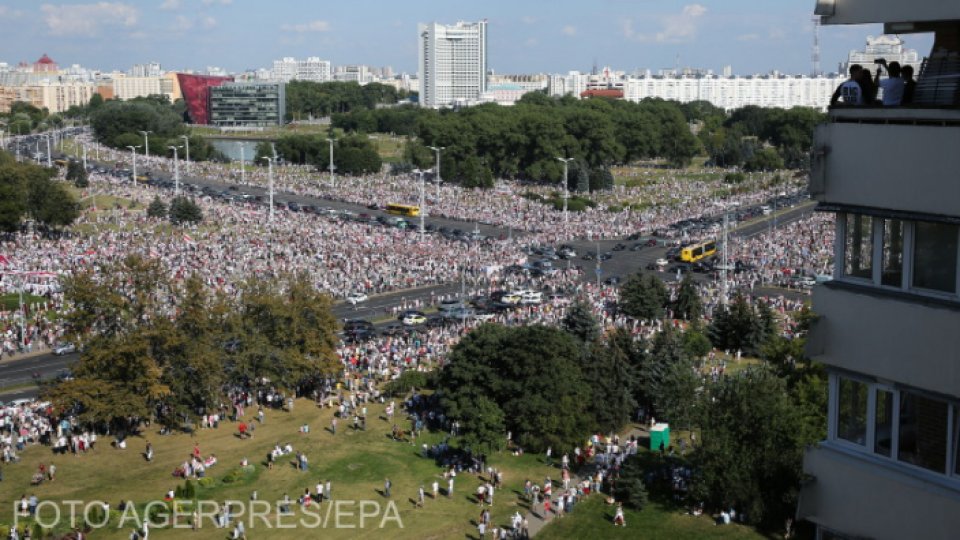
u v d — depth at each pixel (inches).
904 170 1057.5
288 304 4712.1
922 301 1050.7
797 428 3078.2
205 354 4266.7
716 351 5541.3
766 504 3078.2
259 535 3238.2
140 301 4320.9
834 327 1139.3
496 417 3927.2
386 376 4972.9
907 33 1134.4
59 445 3937.0
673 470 3659.0
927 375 1041.5
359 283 7012.8
